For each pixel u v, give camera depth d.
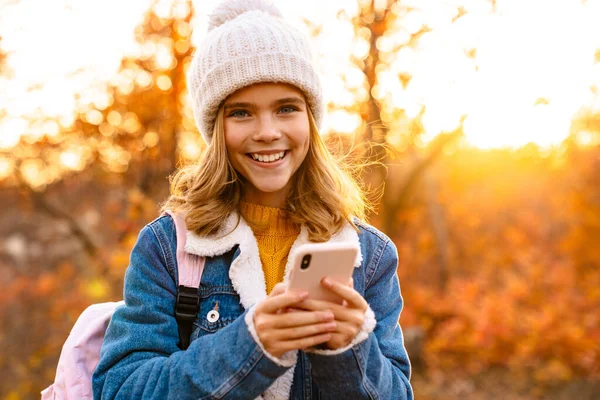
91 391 1.76
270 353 1.37
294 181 1.80
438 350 8.16
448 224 11.73
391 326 1.76
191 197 1.72
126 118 7.90
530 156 10.78
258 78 1.62
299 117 1.68
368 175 8.22
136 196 7.83
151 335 1.60
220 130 1.69
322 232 1.74
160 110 7.71
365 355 1.44
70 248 11.28
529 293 8.94
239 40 1.64
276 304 1.35
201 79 1.70
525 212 12.05
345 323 1.39
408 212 10.24
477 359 7.94
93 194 9.67
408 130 8.14
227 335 1.43
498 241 11.48
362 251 1.78
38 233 11.62
